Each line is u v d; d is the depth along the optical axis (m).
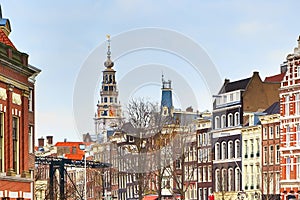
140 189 76.62
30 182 64.19
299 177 103.75
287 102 107.06
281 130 107.81
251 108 119.56
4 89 59.19
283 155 106.88
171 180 107.69
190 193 117.62
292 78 106.31
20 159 62.69
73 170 130.75
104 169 107.50
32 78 80.31
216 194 118.75
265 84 121.44
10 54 60.25
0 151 58.41
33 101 80.06
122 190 100.81
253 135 115.00
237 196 113.81
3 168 58.81
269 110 114.38
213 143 117.75
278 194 108.44
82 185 127.06
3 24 66.44
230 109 118.38
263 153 112.44
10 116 60.22
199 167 116.81
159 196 82.88
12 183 60.16
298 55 105.19
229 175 118.62
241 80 120.94
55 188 107.00
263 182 111.69
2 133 58.88
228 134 118.50
